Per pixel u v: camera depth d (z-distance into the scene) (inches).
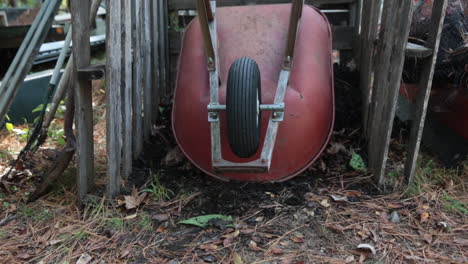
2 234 77.6
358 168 97.0
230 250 71.7
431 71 82.4
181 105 92.4
